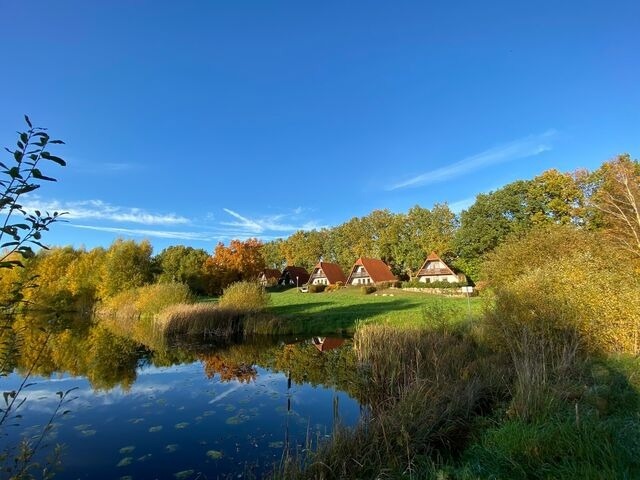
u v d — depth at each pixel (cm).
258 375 1480
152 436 888
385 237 7544
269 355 1867
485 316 1334
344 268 8450
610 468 467
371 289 5406
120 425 959
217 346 2138
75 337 2422
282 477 634
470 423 763
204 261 6250
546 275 1228
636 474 451
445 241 6669
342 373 1430
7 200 272
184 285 3278
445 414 760
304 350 1941
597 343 1079
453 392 836
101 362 1734
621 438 540
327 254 9206
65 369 1598
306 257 9162
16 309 357
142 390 1270
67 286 3703
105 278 3906
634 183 2722
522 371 834
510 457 550
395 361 1140
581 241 1820
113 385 1340
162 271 4675
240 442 855
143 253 4188
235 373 1519
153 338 2395
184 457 782
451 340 1338
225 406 1098
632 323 1087
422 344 1253
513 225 4788
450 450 691
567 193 4469
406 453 641
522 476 505
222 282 5906
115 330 2748
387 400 961
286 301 4197
